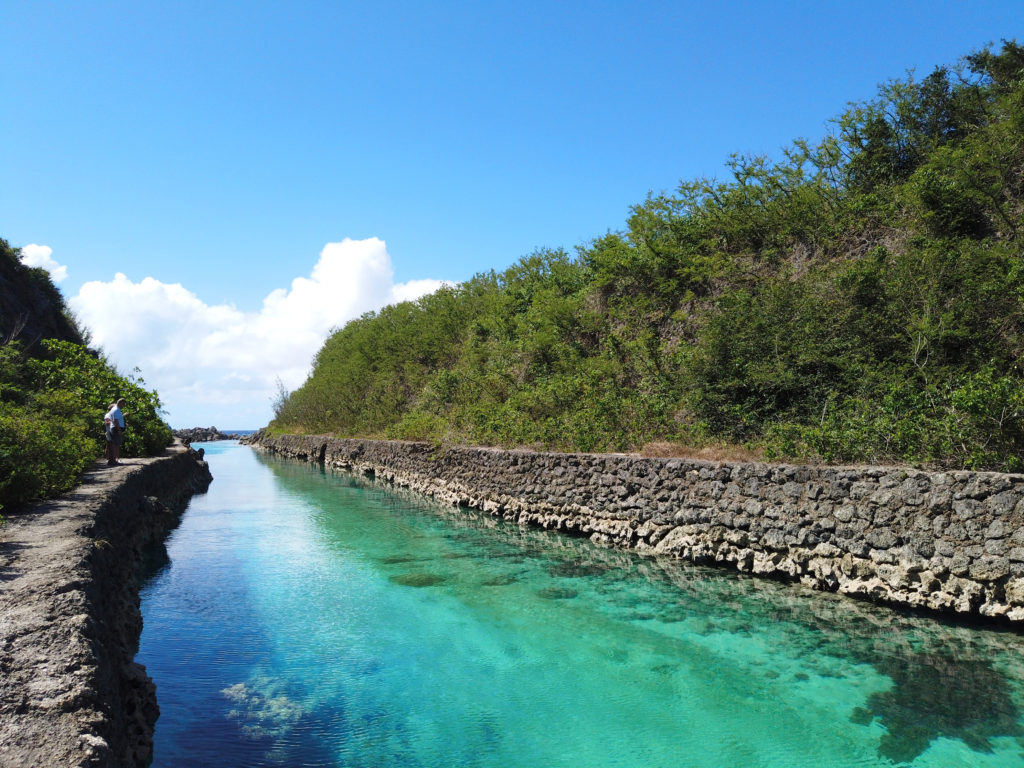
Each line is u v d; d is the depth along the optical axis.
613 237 19.27
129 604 7.39
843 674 6.02
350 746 4.89
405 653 6.80
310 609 8.31
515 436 16.83
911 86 15.66
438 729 5.15
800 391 11.97
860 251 13.54
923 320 10.54
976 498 6.99
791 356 12.23
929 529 7.36
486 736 5.05
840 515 8.30
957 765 4.50
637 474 11.48
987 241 11.28
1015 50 16.64
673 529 10.67
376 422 29.56
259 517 15.80
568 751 4.81
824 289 12.81
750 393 12.61
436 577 9.86
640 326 17.41
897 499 7.70
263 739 4.96
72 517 7.81
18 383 16.02
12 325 20.50
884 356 11.36
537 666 6.42
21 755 2.90
